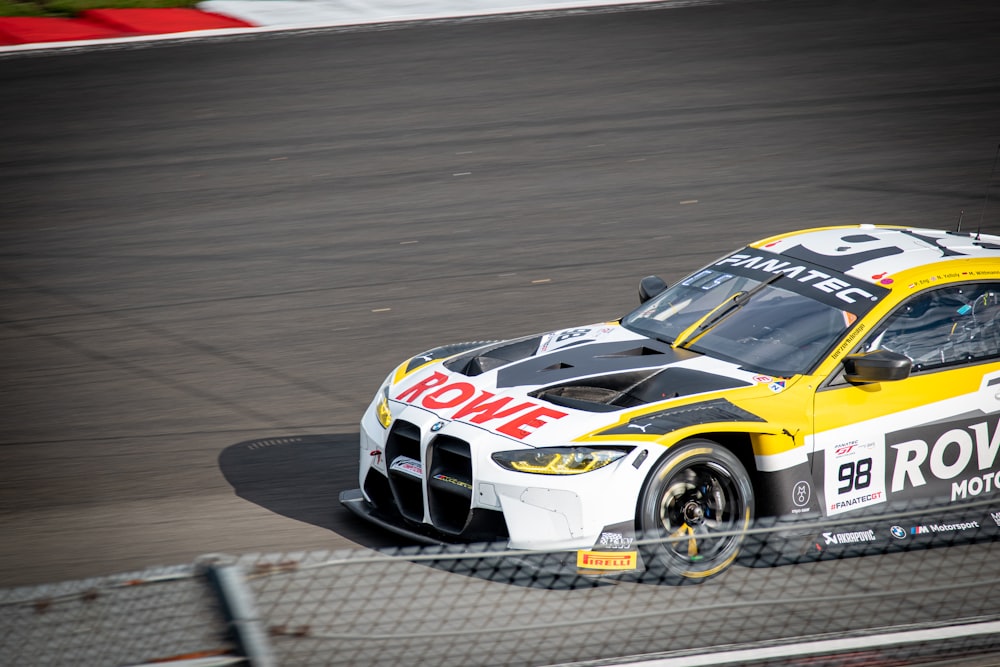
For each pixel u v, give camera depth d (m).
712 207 40.88
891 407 19.58
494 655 14.81
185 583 12.05
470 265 35.47
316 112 52.09
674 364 20.11
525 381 19.80
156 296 33.22
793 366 19.72
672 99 54.41
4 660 12.91
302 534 19.64
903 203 41.22
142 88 55.12
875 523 19.25
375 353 29.06
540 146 47.94
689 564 17.91
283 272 35.09
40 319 31.42
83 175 44.22
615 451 17.66
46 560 18.62
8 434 24.20
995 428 20.42
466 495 18.02
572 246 37.03
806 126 50.59
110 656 12.88
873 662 14.69
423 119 51.38
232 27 67.38
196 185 43.34
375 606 15.91
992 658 14.84
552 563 17.38
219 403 26.03
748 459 18.86
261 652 10.72
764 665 14.52
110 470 22.45
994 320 21.09
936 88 56.47
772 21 70.00
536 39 65.19
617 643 15.36
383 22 69.19
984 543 19.56
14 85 55.03
